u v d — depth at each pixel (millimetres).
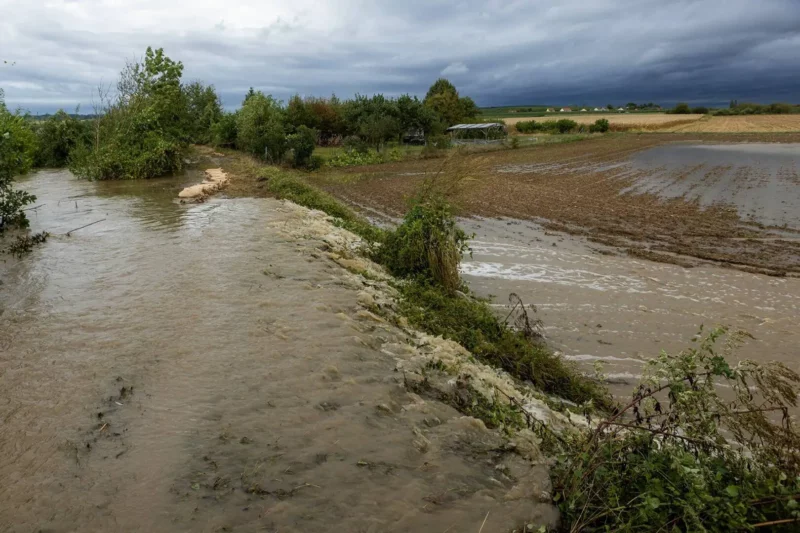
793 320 8961
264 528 3307
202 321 6539
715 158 39062
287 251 10016
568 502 3662
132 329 6285
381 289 8711
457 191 10781
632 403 4148
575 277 11328
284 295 7570
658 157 40750
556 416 5605
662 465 3570
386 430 4496
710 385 4113
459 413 5078
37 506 3438
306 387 5043
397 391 5184
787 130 70938
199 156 32688
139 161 22203
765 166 33000
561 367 7105
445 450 4328
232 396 4836
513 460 4305
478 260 12648
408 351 6223
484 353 7191
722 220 17266
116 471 3781
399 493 3717
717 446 3789
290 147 34406
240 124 36688
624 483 3658
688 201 21016
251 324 6477
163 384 5020
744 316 9156
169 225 12383
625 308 9555
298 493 3639
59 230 12000
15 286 7949
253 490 3623
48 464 3854
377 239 12547
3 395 4809
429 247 10000
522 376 6988
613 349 8031
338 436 4320
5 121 18141
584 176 29547
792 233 15328
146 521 3314
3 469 3805
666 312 9367
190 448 4055
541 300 9961
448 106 69062
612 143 58344
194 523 3311
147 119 23266
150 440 4148
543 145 55656
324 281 8375
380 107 48781
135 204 15586
